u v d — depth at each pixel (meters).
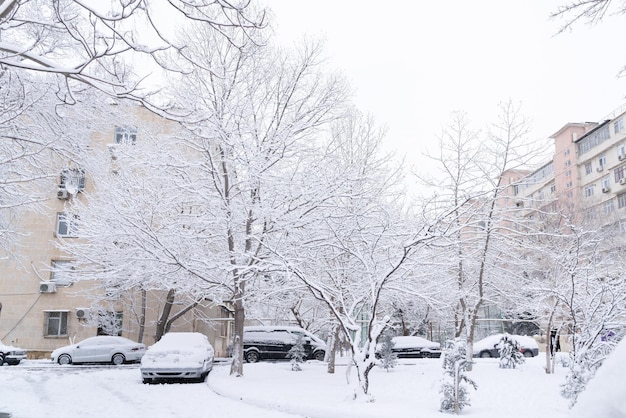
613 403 1.75
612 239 28.81
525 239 17.33
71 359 22.81
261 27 7.37
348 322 11.97
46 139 12.10
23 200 13.31
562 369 16.59
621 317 12.16
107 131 14.74
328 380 14.55
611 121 43.81
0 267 28.02
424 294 12.73
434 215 13.97
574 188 44.28
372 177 14.68
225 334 35.16
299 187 13.99
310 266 14.50
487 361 21.59
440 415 8.76
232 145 14.79
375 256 12.62
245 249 15.30
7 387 13.05
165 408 10.31
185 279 15.68
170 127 17.22
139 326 27.03
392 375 15.80
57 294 27.95
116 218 14.66
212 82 15.09
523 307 16.67
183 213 16.14
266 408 10.32
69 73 6.63
